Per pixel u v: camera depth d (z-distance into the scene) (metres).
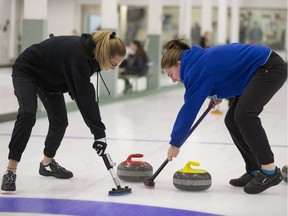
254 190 4.19
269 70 3.99
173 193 4.18
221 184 4.52
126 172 4.47
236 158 5.73
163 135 7.30
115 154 5.87
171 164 5.35
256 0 24.73
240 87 4.10
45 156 4.62
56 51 3.99
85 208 3.71
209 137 7.19
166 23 26.05
